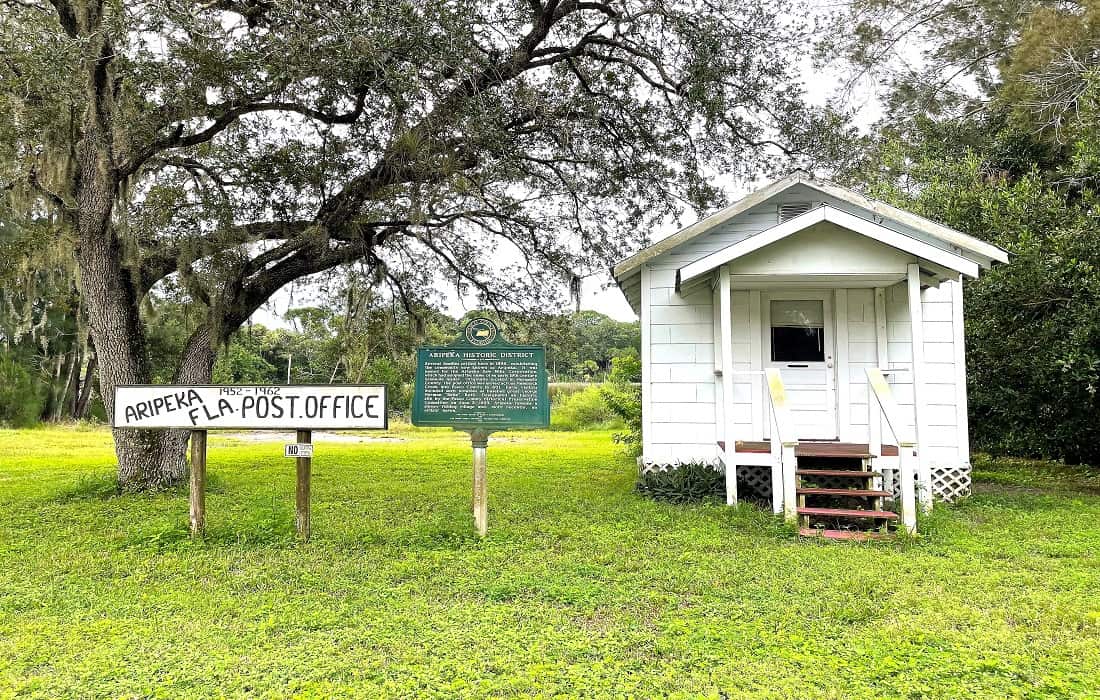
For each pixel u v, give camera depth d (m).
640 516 8.09
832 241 8.38
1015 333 11.18
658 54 11.82
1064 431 11.55
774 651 4.22
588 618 4.86
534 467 13.43
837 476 8.47
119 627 4.64
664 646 4.27
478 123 9.51
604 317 51.34
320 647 4.30
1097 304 9.81
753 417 9.76
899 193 14.67
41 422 28.58
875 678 3.86
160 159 10.64
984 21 20.00
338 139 10.40
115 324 10.02
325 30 8.51
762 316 9.89
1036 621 4.66
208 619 4.82
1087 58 15.62
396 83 8.49
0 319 25.72
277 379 40.72
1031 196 11.80
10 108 8.10
